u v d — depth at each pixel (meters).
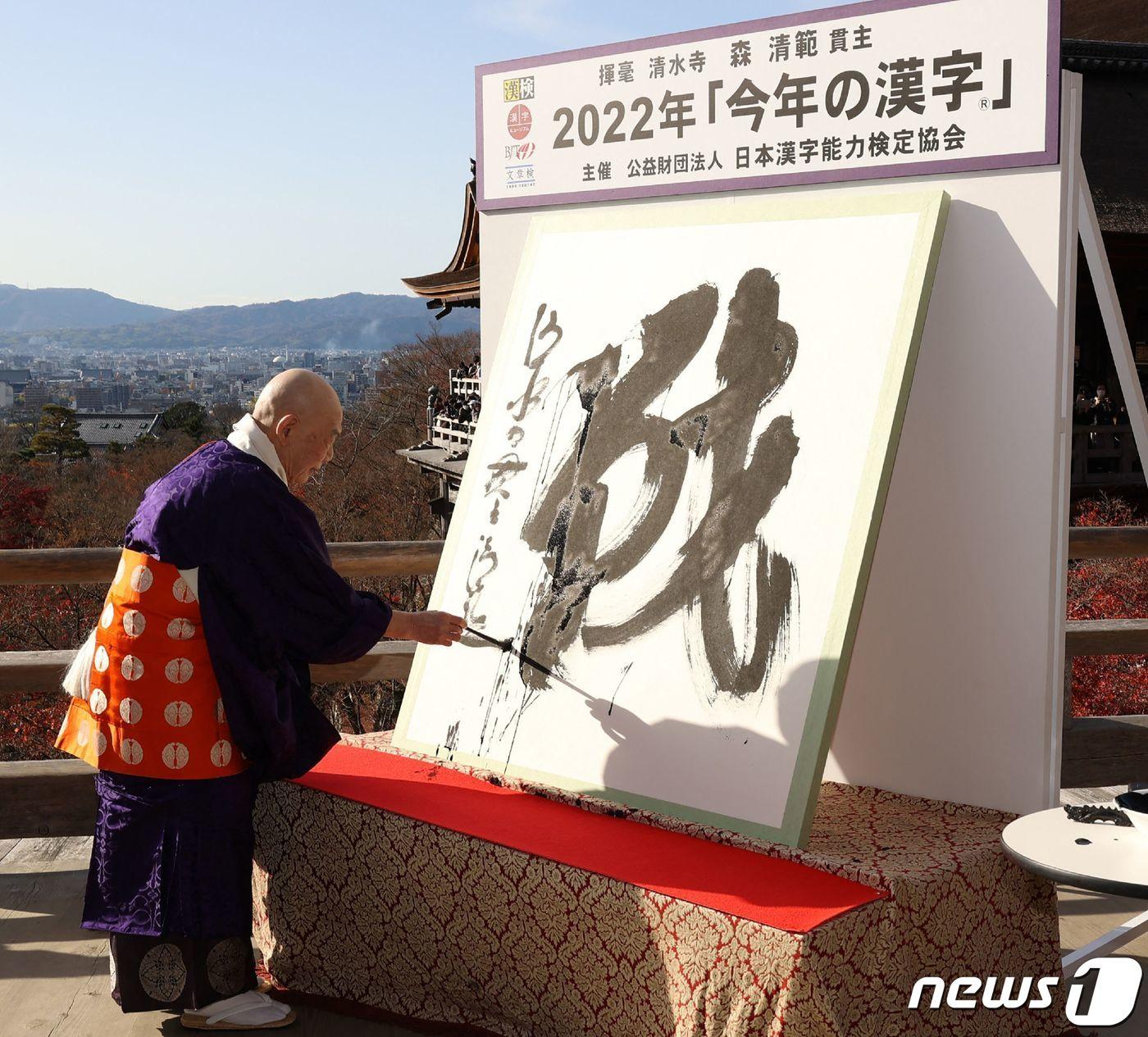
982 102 2.29
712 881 1.99
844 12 2.45
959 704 2.47
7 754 12.47
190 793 2.28
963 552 2.43
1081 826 1.99
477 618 2.75
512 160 3.04
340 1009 2.46
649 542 2.50
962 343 2.38
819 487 2.26
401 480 22.52
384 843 2.39
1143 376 14.38
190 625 2.27
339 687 13.02
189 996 2.33
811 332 2.38
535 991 2.18
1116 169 14.75
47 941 2.83
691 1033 1.89
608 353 2.73
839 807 2.51
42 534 22.03
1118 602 8.23
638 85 2.79
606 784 2.39
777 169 2.57
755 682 2.24
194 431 37.44
